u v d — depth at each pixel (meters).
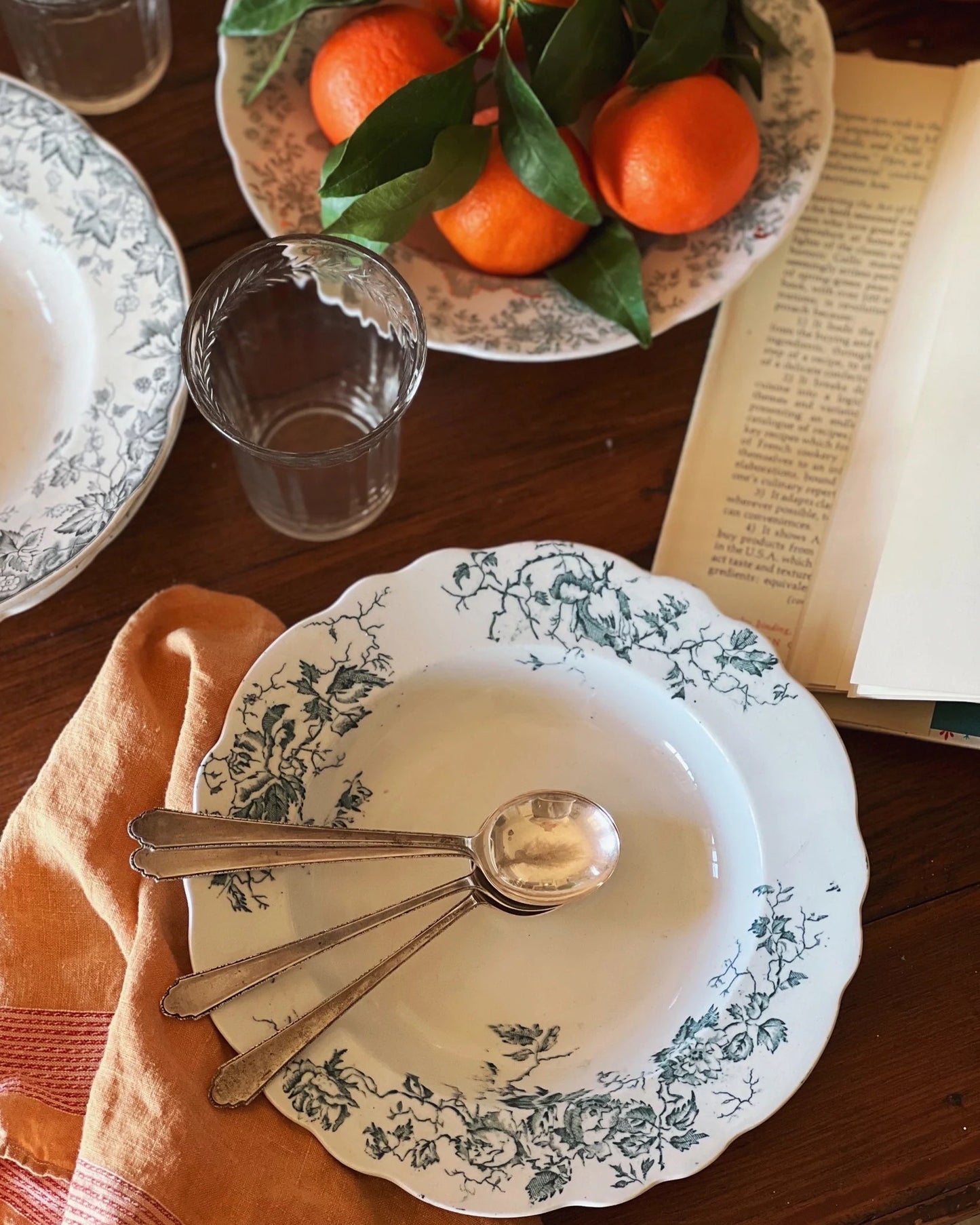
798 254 0.64
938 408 0.58
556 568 0.52
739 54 0.59
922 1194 0.48
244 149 0.60
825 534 0.59
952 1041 0.51
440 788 0.52
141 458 0.54
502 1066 0.48
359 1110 0.45
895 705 0.56
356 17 0.58
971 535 0.55
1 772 0.54
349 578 0.58
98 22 0.61
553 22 0.54
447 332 0.57
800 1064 0.46
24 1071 0.49
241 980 0.46
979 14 0.69
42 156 0.59
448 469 0.60
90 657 0.56
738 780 0.50
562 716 0.53
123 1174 0.44
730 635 0.51
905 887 0.53
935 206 0.65
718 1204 0.48
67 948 0.51
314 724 0.50
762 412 0.61
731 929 0.50
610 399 0.61
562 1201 0.44
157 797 0.52
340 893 0.50
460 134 0.52
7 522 0.53
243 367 0.60
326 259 0.54
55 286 0.59
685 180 0.54
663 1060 0.47
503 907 0.50
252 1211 0.45
